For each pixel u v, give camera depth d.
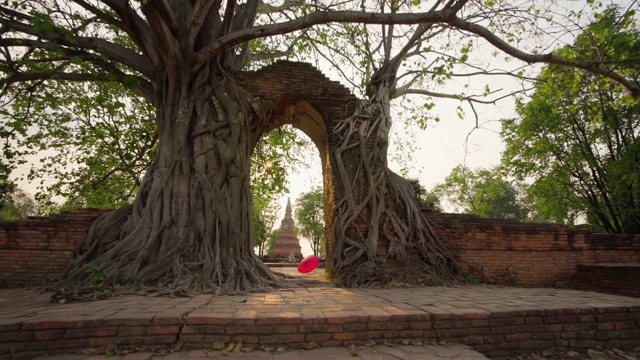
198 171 7.54
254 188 14.39
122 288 5.68
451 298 5.41
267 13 11.06
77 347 3.41
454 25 6.42
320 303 4.79
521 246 8.88
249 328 3.66
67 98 10.23
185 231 6.99
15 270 7.33
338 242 8.37
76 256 7.13
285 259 28.23
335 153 9.08
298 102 9.63
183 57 7.63
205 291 5.92
